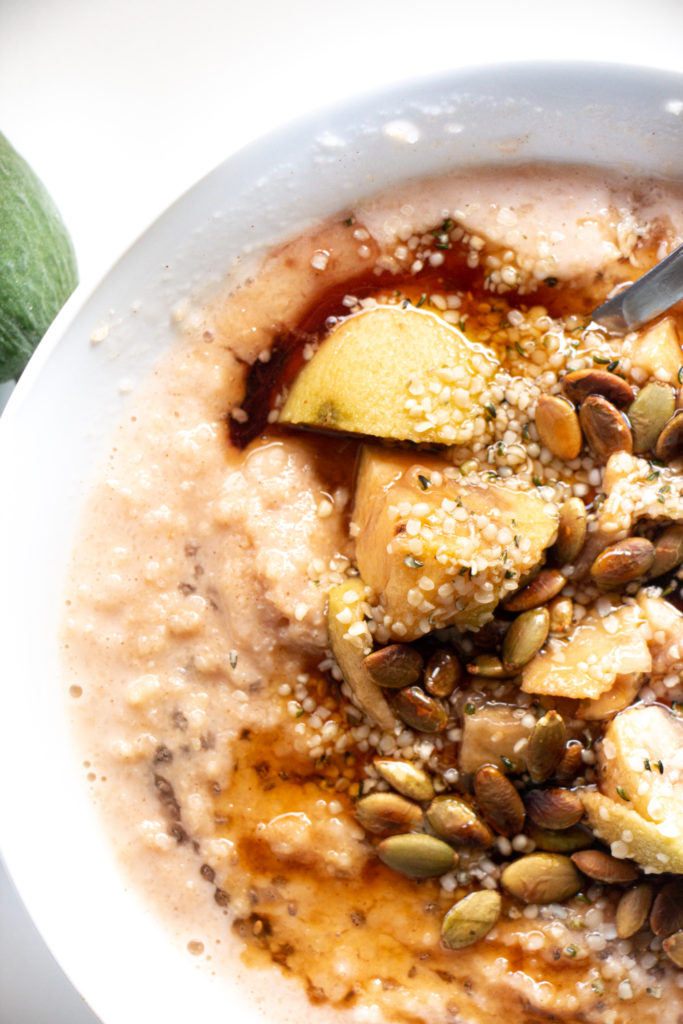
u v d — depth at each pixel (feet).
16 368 1.16
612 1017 1.10
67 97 1.20
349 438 1.12
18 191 1.14
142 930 1.12
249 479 1.12
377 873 1.11
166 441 1.12
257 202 1.10
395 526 1.07
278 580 1.10
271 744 1.12
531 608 1.09
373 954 1.11
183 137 1.19
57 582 1.12
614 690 1.09
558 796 1.08
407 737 1.11
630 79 1.09
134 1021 1.11
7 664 1.11
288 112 1.19
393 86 1.08
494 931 1.11
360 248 1.12
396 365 1.10
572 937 1.10
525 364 1.12
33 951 1.17
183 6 1.20
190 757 1.12
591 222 1.12
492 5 1.18
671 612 1.10
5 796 1.10
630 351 1.11
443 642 1.11
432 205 1.12
